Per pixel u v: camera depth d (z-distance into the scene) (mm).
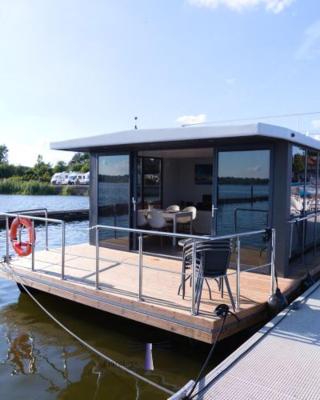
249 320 4152
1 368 4277
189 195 10758
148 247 7676
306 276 5664
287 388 2793
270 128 4914
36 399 3686
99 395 3744
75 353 4609
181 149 7234
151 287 4844
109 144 6402
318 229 7938
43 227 15969
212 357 4375
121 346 4742
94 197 7789
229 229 6090
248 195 5891
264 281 5312
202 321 3789
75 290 5016
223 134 5059
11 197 34750
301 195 6562
